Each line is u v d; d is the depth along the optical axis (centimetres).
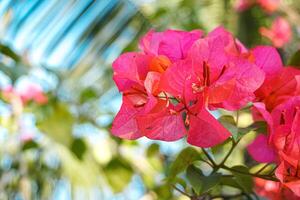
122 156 100
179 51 52
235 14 136
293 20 133
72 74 107
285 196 56
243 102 50
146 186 100
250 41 133
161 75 49
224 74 50
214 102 49
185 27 131
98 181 104
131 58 51
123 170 99
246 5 134
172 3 131
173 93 49
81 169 102
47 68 94
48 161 104
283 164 49
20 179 100
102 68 111
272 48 54
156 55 52
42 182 104
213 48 50
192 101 50
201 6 136
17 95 96
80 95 102
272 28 124
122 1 114
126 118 51
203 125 49
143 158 101
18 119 98
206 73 50
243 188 54
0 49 81
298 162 49
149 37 53
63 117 87
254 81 50
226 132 48
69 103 102
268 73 54
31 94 95
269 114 50
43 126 86
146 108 49
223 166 53
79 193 104
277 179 52
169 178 55
